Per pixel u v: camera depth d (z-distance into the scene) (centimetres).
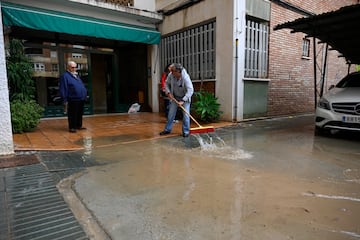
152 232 178
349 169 310
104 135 518
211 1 688
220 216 199
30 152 383
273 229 181
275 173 296
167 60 875
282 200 227
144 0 852
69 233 176
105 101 1074
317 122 502
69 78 532
